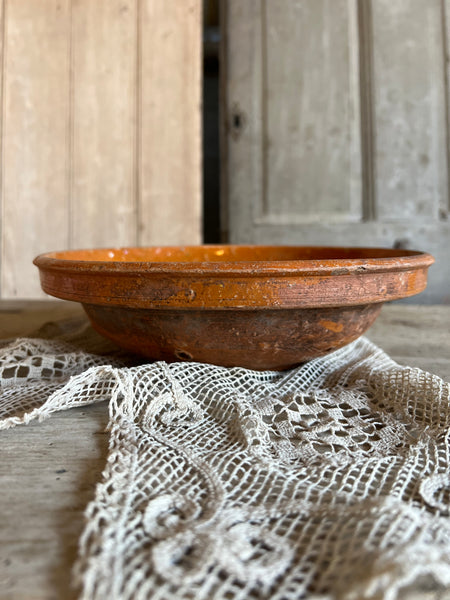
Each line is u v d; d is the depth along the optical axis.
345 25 1.72
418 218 1.76
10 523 0.31
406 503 0.34
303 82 1.75
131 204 1.76
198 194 1.76
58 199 1.75
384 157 1.74
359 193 1.77
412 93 1.73
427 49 1.71
